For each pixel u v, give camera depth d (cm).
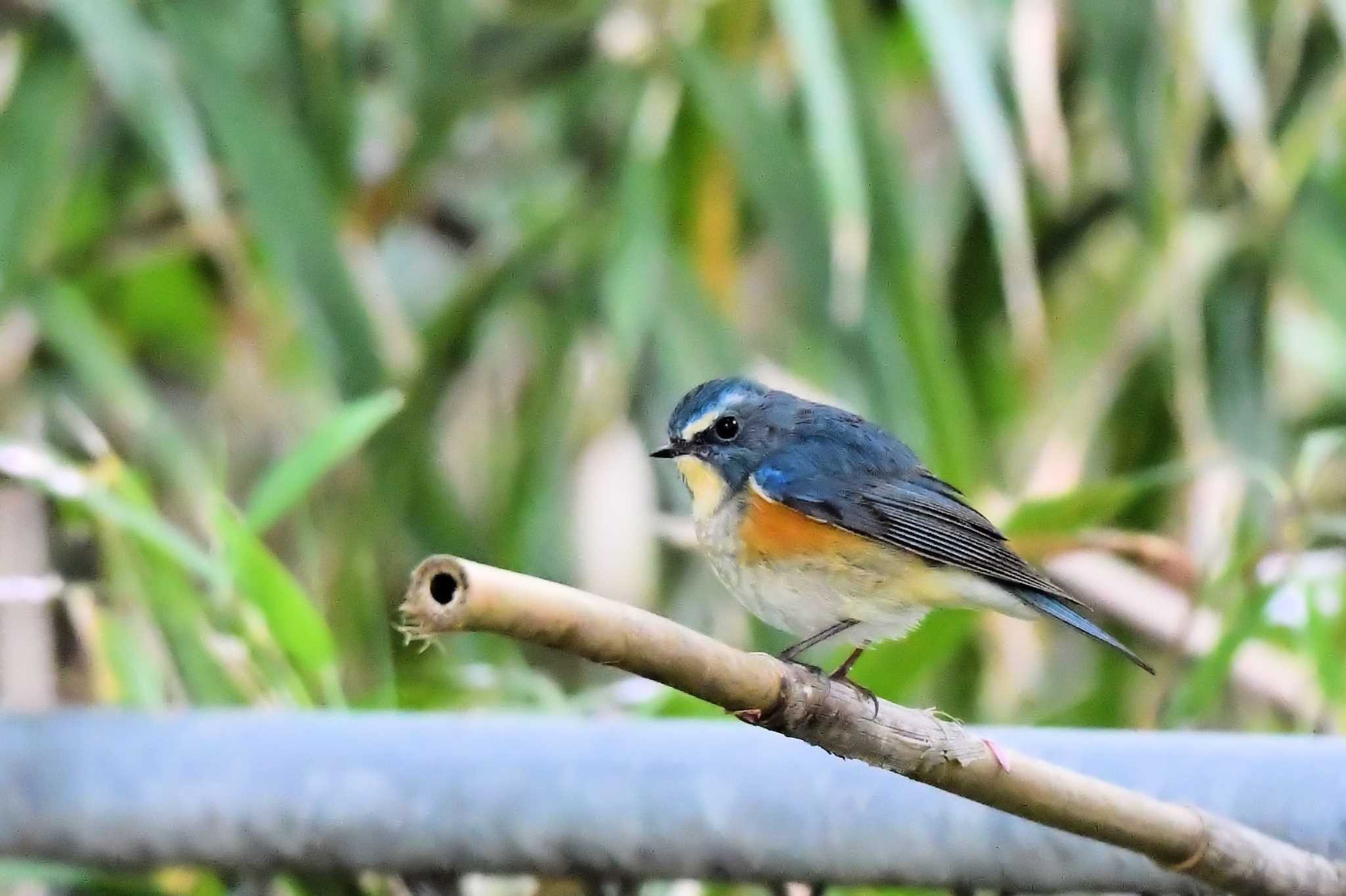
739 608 1095
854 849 512
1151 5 912
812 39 834
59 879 662
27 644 838
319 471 679
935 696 995
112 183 1058
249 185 908
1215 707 899
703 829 512
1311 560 793
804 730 432
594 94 1045
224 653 702
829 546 707
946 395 920
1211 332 1039
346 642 919
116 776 509
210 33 920
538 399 1037
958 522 705
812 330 947
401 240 1317
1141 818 465
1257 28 1030
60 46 918
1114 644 686
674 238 1016
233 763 511
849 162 826
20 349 1008
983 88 854
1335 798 520
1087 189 1082
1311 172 1048
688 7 1006
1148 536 867
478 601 352
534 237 1032
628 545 1095
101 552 827
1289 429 1146
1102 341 1058
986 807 498
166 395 1202
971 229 1070
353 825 511
